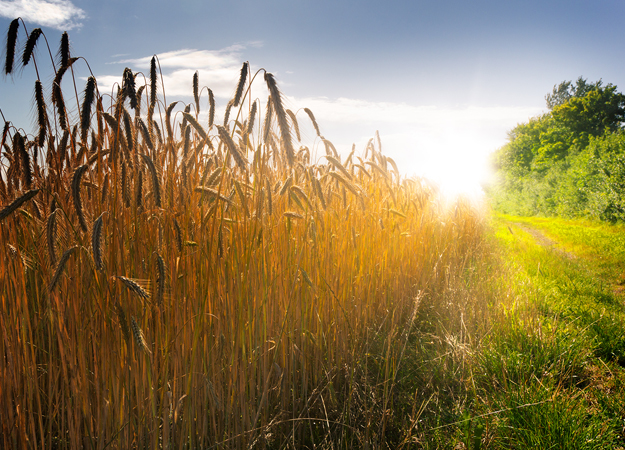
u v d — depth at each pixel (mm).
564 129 44781
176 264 1894
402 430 2465
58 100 2010
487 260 7523
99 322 1703
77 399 1752
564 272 6820
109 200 1807
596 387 3053
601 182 18594
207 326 2076
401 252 4602
